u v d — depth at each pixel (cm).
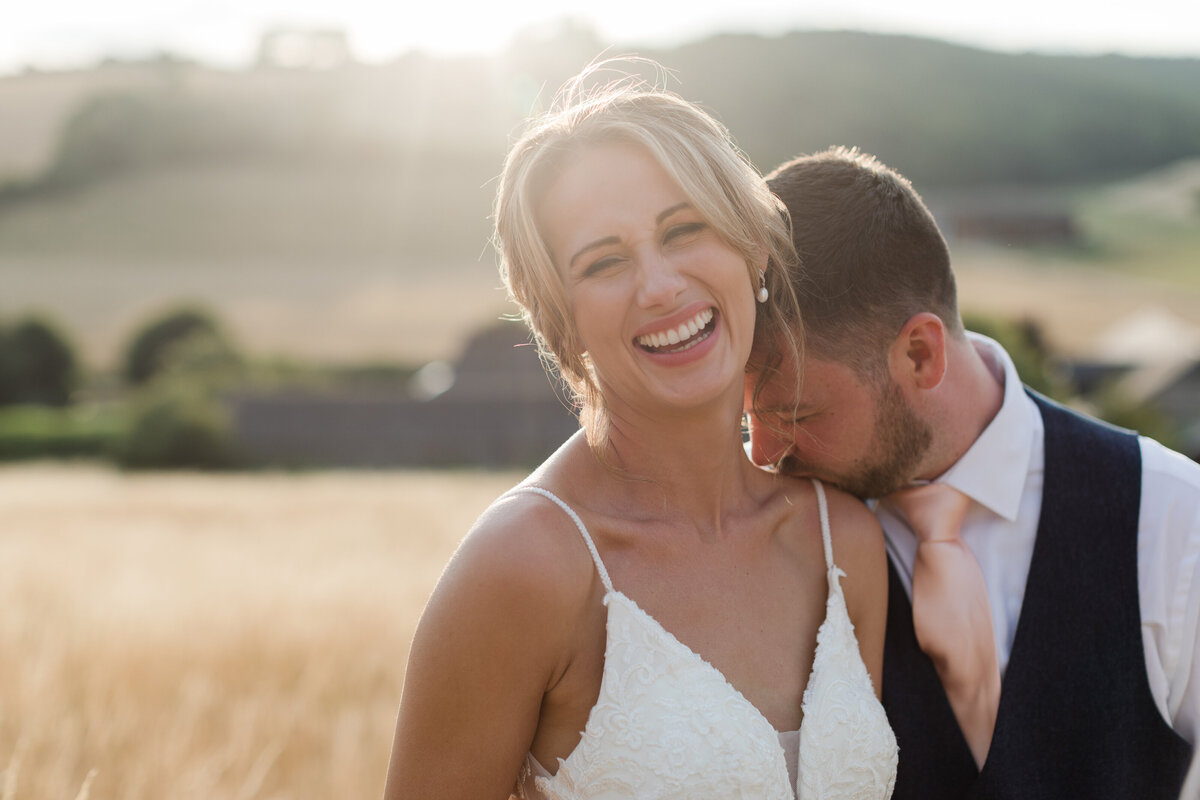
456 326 5625
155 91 9406
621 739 160
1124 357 4516
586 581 165
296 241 7481
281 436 3856
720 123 174
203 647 578
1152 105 11669
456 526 1509
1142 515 190
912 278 192
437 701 160
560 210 164
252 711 484
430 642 160
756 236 170
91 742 428
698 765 159
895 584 204
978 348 223
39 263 7019
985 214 8138
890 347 190
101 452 4003
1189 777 188
